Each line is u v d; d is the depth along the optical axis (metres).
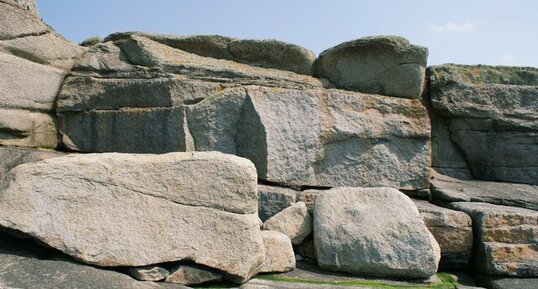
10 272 2.96
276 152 4.99
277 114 5.08
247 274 3.50
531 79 6.13
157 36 5.66
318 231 4.23
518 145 5.86
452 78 5.90
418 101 5.55
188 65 5.25
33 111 5.18
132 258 3.30
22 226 3.16
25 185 3.22
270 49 5.65
